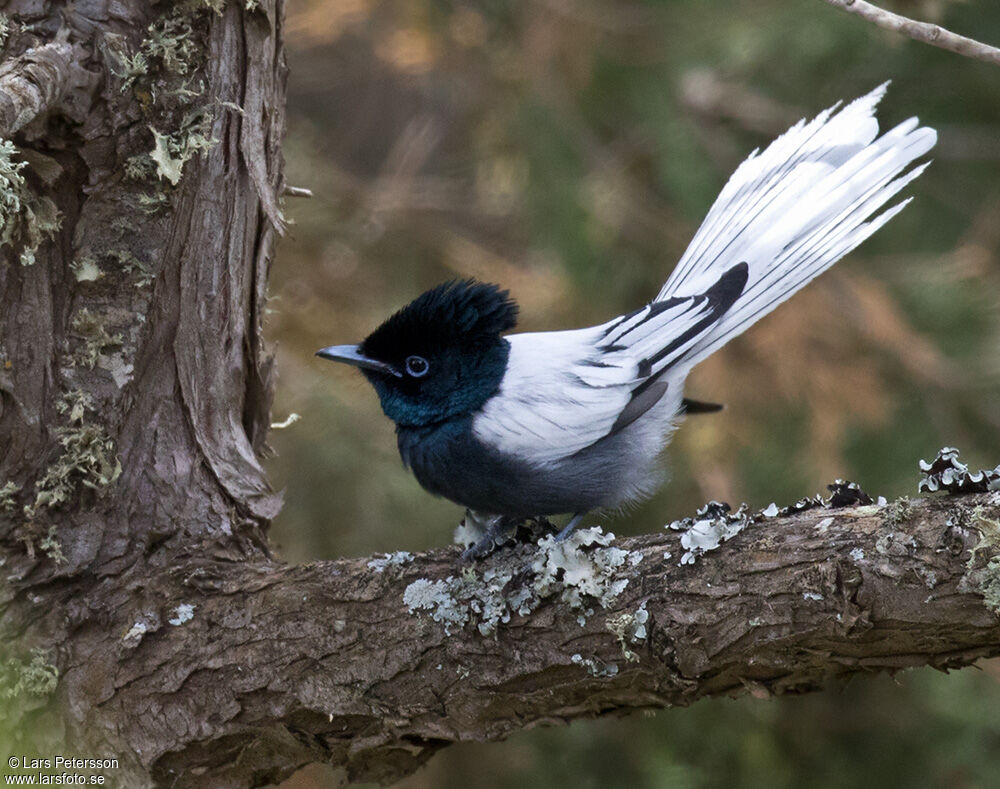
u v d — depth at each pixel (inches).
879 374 544.1
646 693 272.2
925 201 587.8
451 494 350.6
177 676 287.3
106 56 279.4
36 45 273.3
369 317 551.8
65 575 291.7
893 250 580.7
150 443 302.8
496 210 605.6
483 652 275.1
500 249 610.9
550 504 345.1
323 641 283.1
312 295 551.5
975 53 266.2
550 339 356.2
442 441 342.0
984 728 521.0
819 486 513.3
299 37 579.5
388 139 741.3
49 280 290.2
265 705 285.9
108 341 295.3
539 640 271.9
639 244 559.2
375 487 530.6
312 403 535.2
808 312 534.0
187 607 292.8
